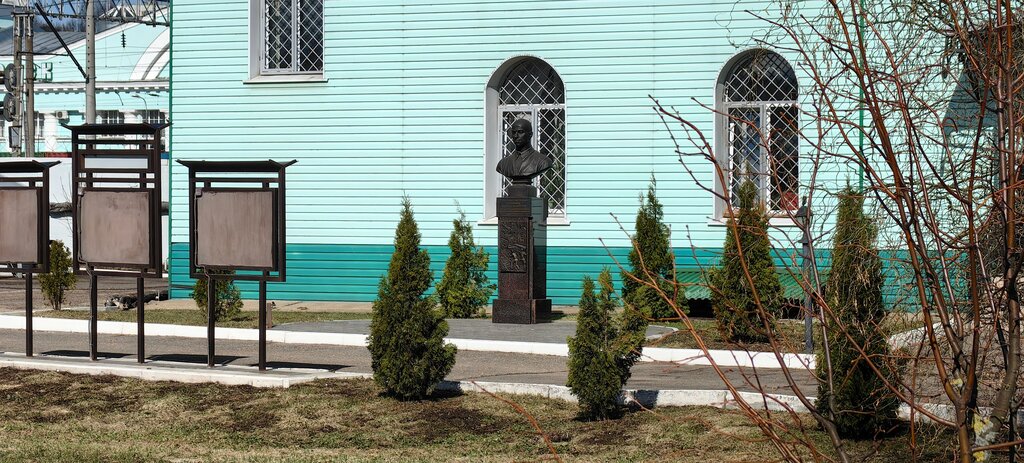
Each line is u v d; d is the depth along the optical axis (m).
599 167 20.53
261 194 12.52
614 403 10.24
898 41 6.68
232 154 22.02
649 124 20.28
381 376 11.20
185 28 22.20
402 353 11.10
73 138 13.33
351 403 11.05
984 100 4.41
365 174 21.55
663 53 20.19
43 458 8.92
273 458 8.96
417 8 21.30
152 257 13.10
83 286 28.70
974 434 4.56
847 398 8.73
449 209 21.22
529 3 20.81
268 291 22.08
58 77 47.56
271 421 10.45
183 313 19.47
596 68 20.52
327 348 15.66
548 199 21.12
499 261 17.61
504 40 20.92
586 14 20.55
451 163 21.19
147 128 13.05
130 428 10.29
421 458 8.95
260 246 12.51
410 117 21.36
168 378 12.35
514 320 17.48
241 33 21.97
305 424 10.31
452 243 19.14
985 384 6.20
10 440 9.75
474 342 15.32
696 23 20.00
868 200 9.18
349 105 21.59
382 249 21.50
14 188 13.83
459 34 21.12
